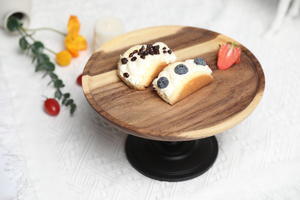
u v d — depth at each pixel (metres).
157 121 0.47
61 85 0.66
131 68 0.51
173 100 0.49
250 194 0.55
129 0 0.89
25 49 0.69
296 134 0.63
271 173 0.57
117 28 0.71
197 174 0.57
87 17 0.84
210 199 0.54
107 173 0.57
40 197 0.53
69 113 0.65
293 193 0.55
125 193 0.55
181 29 0.61
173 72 0.50
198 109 0.49
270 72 0.74
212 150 0.60
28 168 0.57
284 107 0.67
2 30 0.77
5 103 0.65
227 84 0.52
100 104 0.49
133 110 0.49
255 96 0.49
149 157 0.58
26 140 0.60
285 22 0.86
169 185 0.56
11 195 0.53
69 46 0.71
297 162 0.59
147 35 0.60
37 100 0.66
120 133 0.62
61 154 0.59
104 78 0.53
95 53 0.56
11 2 0.71
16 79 0.69
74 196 0.54
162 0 0.90
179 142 0.59
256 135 0.63
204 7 0.88
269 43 0.80
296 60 0.77
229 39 0.59
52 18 0.83
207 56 0.57
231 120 0.46
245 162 0.59
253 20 0.85
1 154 0.57
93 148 0.60
